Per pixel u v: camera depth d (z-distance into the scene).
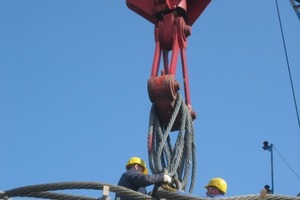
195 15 15.36
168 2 14.98
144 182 11.64
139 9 15.21
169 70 14.39
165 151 13.26
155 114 13.76
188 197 11.00
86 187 11.27
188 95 14.56
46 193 12.00
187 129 13.62
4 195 11.88
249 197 10.62
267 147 22.03
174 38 14.77
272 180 21.16
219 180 14.31
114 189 11.18
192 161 13.52
